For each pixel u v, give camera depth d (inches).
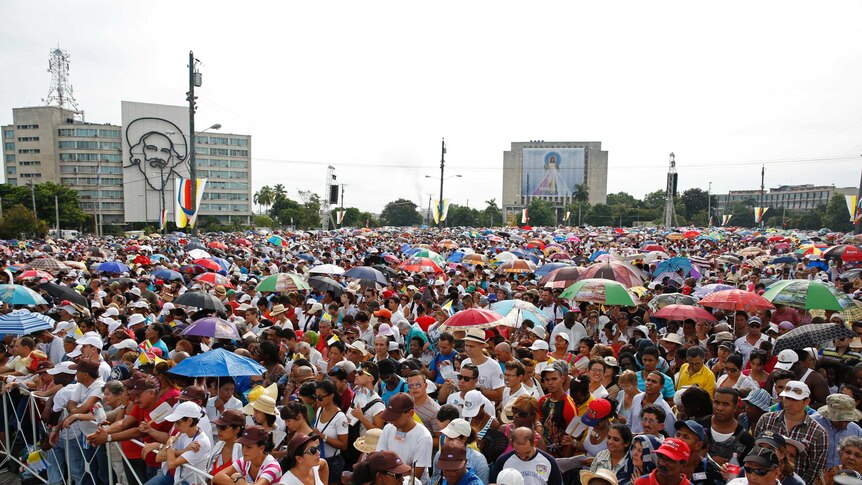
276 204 5123.0
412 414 211.2
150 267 812.6
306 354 331.6
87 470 255.8
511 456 199.5
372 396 256.5
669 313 372.5
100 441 233.9
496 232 1947.6
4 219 2320.4
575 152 6717.5
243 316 470.9
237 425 211.6
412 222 5546.3
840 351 330.0
